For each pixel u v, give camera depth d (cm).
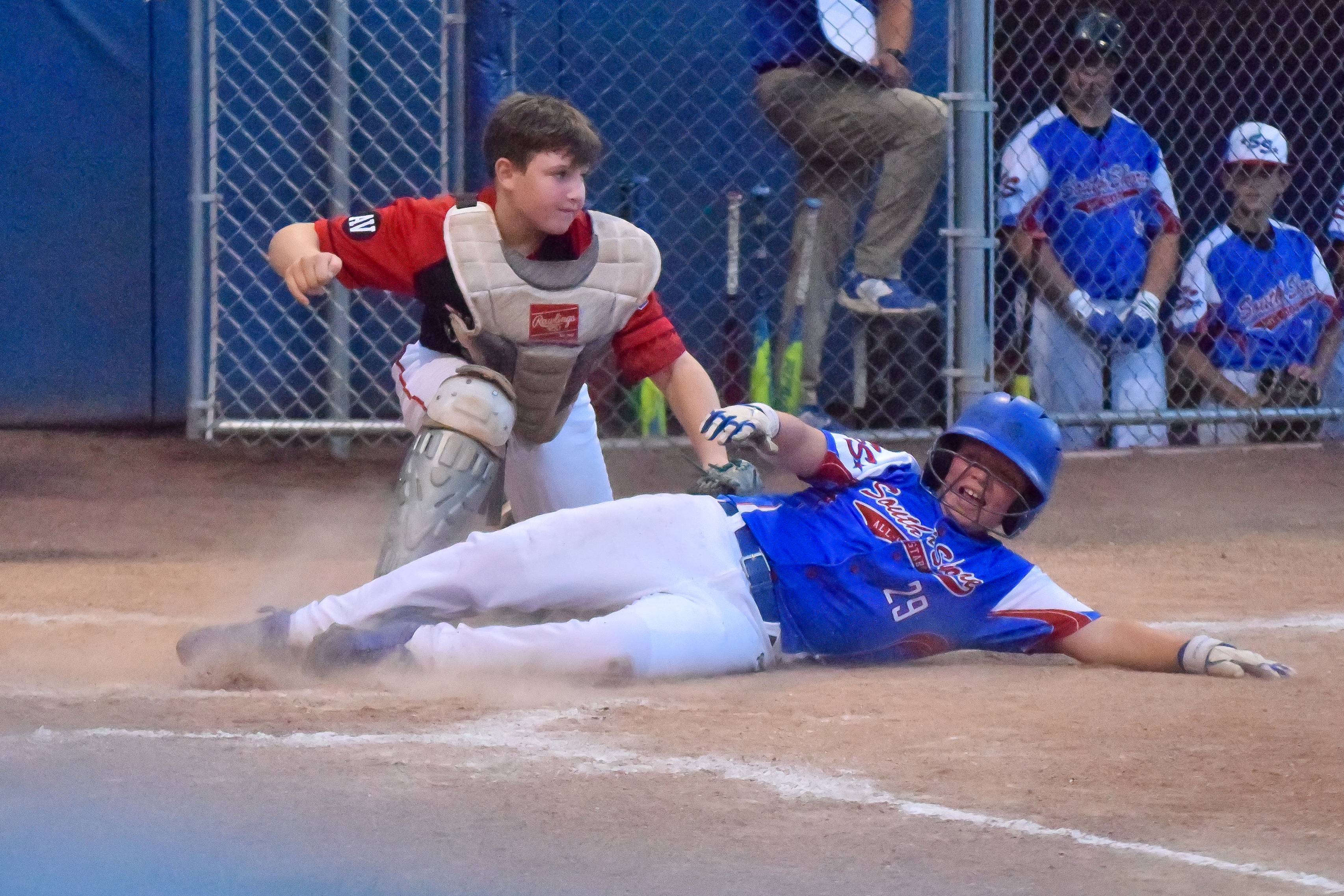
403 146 2319
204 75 2309
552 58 2469
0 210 2580
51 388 2620
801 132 2292
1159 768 814
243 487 2256
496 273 1175
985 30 2133
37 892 585
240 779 751
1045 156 2450
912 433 2294
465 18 2202
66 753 797
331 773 766
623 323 1256
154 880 601
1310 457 2628
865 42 2247
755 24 2320
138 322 2638
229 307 2483
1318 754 848
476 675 1015
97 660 1136
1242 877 632
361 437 2422
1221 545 1941
